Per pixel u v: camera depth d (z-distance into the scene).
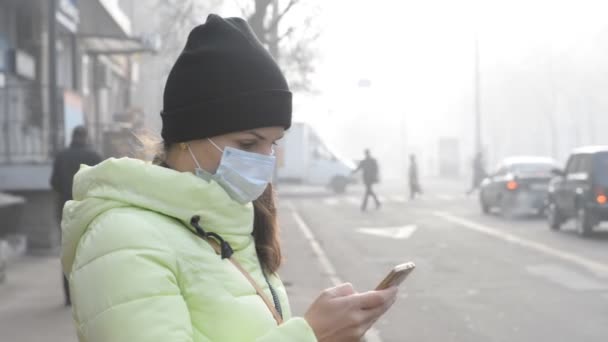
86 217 1.72
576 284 10.44
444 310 8.82
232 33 1.81
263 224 2.16
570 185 16.83
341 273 11.51
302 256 13.43
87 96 23.88
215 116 1.77
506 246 14.82
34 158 15.92
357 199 32.53
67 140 15.34
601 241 15.60
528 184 21.34
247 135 1.81
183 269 1.67
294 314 8.35
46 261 12.79
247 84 1.78
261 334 1.71
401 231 17.97
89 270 1.61
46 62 18.88
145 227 1.66
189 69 1.79
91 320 1.57
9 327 7.57
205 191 1.75
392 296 1.70
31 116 16.78
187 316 1.61
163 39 17.16
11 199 12.15
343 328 1.63
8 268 11.98
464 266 12.21
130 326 1.54
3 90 15.21
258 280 1.86
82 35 20.19
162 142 1.94
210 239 1.78
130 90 32.47
